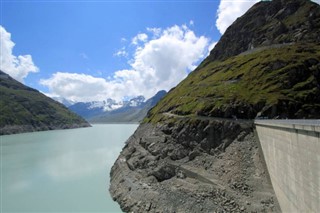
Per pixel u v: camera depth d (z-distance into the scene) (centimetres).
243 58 14000
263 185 6600
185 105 11250
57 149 18600
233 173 7350
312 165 3753
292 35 14962
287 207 5072
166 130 10050
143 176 8619
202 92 11781
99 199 8606
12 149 18925
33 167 13275
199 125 9212
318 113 9044
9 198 9056
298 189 4375
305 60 10925
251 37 16838
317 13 15250
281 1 17362
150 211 6944
